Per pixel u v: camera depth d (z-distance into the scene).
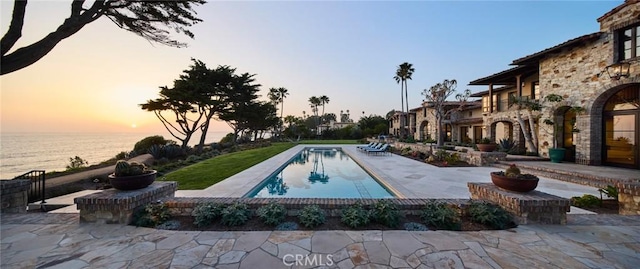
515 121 14.77
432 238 3.26
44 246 3.03
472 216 3.86
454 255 2.80
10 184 4.40
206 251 2.91
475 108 24.84
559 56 11.07
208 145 27.19
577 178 7.63
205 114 23.02
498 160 11.23
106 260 2.70
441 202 4.14
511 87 16.72
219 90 23.06
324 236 3.34
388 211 3.79
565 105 10.75
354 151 20.20
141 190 4.22
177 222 3.81
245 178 8.62
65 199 6.50
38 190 7.03
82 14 4.48
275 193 7.76
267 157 15.82
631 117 8.84
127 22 5.15
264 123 34.41
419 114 31.28
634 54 8.62
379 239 3.24
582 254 2.80
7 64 3.96
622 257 2.73
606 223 3.72
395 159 14.46
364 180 9.67
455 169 10.45
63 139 68.50
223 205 3.99
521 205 3.64
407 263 2.63
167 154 16.77
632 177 6.93
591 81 9.77
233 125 30.98
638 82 8.28
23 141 58.62
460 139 26.36
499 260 2.68
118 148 36.88
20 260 2.69
